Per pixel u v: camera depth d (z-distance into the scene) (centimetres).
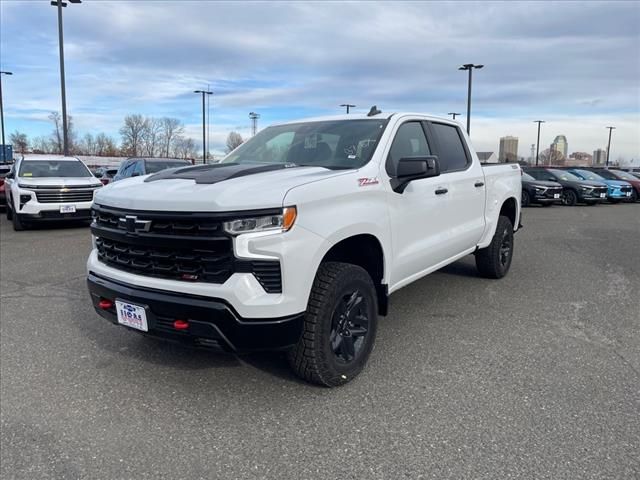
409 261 411
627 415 306
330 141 419
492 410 313
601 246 934
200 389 346
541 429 291
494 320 484
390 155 399
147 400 333
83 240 999
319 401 327
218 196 288
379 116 437
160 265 311
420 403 323
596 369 372
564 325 470
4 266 745
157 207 302
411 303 540
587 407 316
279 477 252
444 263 492
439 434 288
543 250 885
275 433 291
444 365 380
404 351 407
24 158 1267
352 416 308
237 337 290
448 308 522
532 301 548
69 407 325
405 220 401
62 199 1125
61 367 385
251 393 339
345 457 267
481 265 629
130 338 444
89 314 512
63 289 611
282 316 292
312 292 319
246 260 284
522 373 365
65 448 279
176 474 256
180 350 415
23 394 342
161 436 290
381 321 481
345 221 328
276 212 288
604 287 611
